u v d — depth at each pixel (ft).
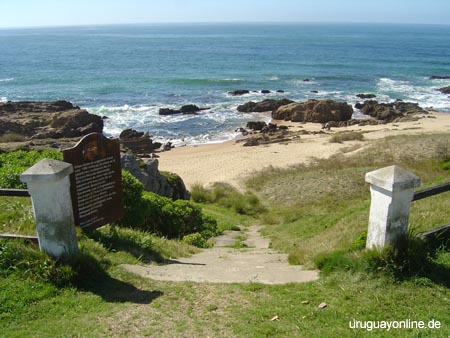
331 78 256.32
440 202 30.27
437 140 85.35
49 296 17.95
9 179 31.35
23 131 130.52
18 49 462.60
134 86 223.51
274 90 219.00
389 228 19.83
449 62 334.65
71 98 193.67
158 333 15.48
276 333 15.44
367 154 82.28
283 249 33.58
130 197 31.42
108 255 23.22
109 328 15.76
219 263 26.61
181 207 41.91
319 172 74.69
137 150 119.44
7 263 19.54
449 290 18.19
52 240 19.58
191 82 237.66
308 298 18.30
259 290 19.61
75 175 23.73
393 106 173.37
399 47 485.56
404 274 19.20
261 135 132.67
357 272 19.85
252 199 64.39
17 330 15.52
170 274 22.38
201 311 17.30
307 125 149.89
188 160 104.42
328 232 32.76
